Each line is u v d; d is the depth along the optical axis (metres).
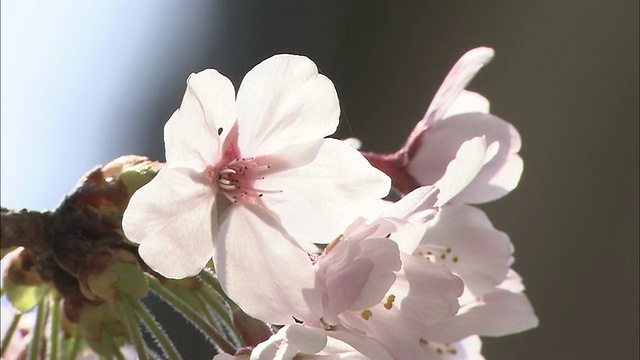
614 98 0.59
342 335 0.33
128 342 0.34
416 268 0.33
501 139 0.36
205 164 0.33
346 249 0.33
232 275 0.33
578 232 0.59
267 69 0.33
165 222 0.33
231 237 0.33
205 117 0.33
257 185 0.34
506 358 0.58
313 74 0.33
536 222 0.59
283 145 0.33
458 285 0.33
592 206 0.59
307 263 0.33
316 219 0.33
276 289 0.33
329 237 0.33
